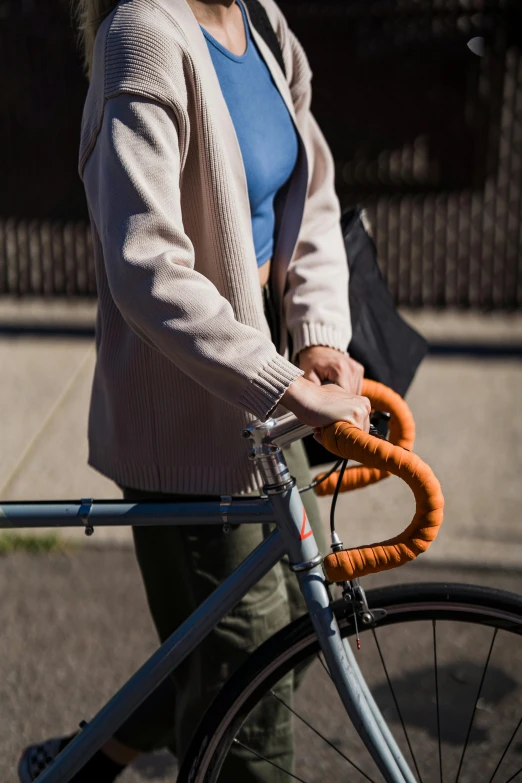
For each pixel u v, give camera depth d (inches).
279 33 76.2
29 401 171.5
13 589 124.2
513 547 131.3
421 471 55.6
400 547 57.6
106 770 79.0
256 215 70.5
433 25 212.1
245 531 69.4
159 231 58.5
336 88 217.9
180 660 65.8
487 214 233.5
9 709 103.4
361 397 59.7
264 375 57.5
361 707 63.7
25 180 223.9
